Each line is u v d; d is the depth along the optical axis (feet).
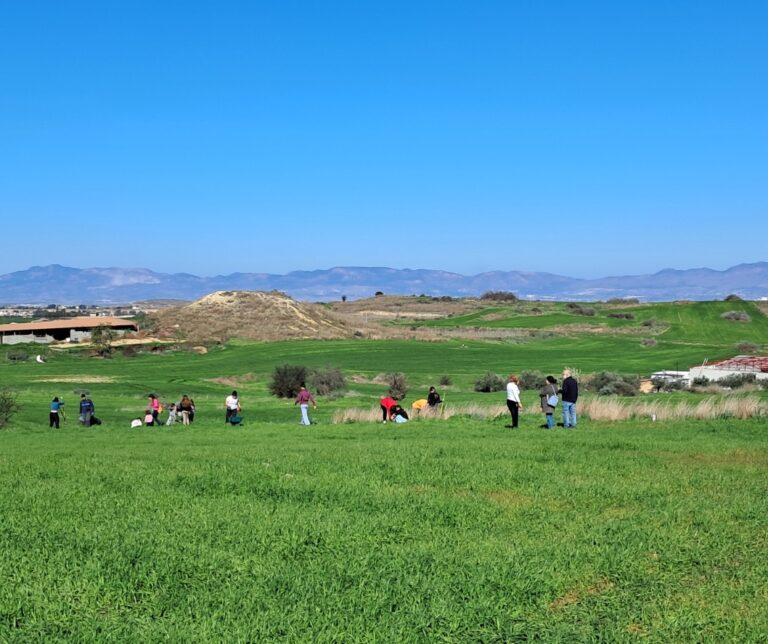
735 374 216.33
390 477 47.09
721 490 42.78
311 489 42.55
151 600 24.91
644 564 28.58
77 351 341.21
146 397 184.34
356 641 21.77
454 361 313.53
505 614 23.77
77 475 49.32
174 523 34.63
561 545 30.89
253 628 22.45
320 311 459.73
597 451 59.67
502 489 43.16
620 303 609.42
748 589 25.89
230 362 310.65
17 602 24.45
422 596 25.09
